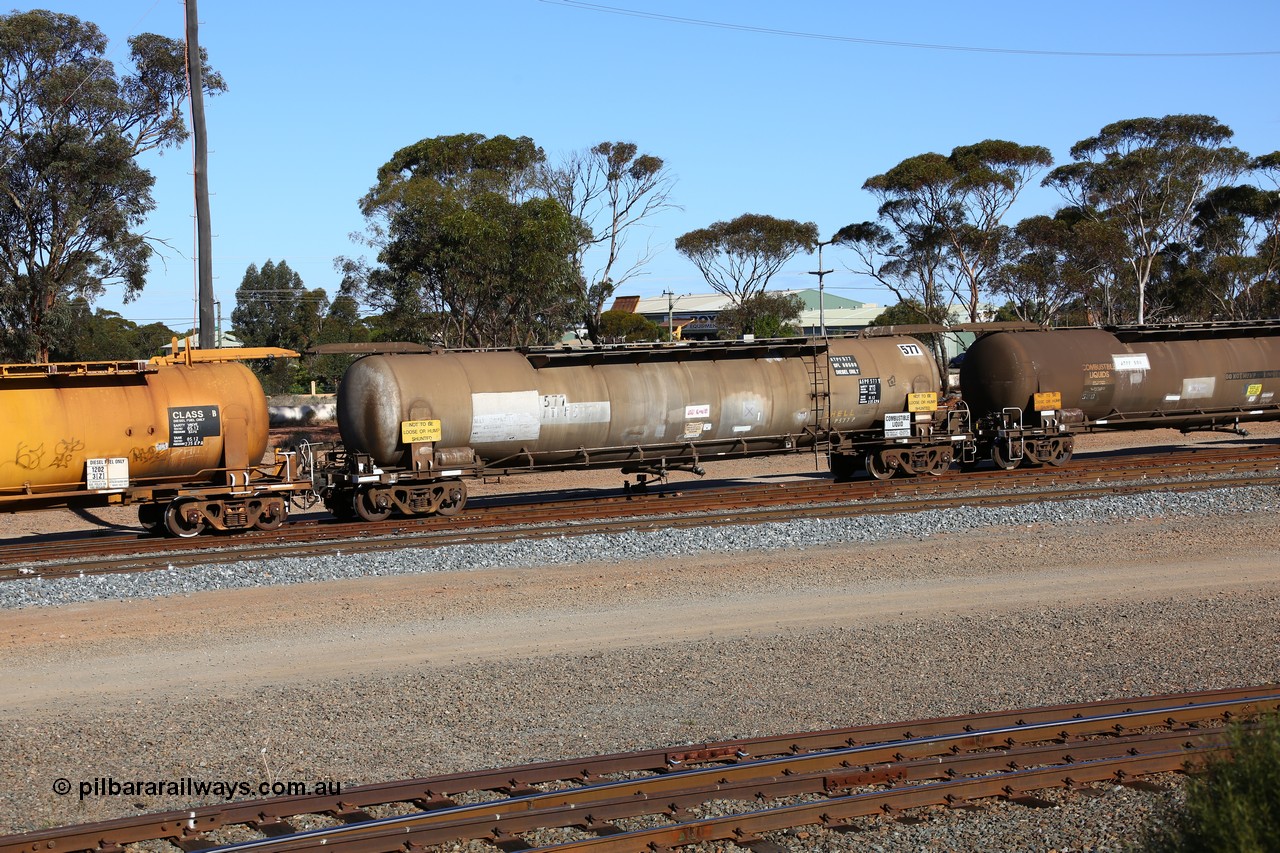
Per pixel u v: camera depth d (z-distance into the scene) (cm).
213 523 2173
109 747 956
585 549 1870
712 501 2445
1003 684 1087
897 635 1287
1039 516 2120
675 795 773
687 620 1397
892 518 2092
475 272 4809
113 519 2722
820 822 752
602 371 2558
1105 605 1426
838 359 2805
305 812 778
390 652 1270
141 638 1359
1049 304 7194
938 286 7206
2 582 1688
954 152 7094
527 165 5809
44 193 4528
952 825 748
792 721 981
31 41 4466
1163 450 3681
